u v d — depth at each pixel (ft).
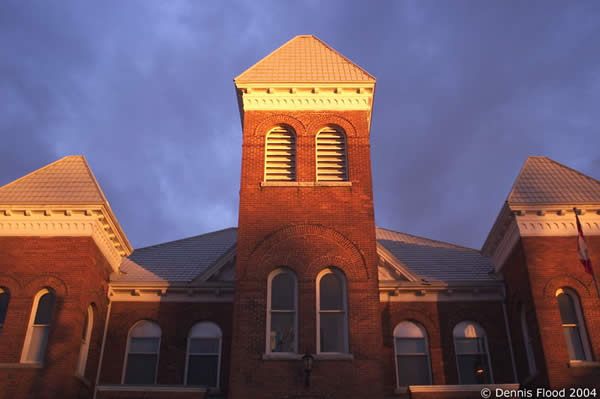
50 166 79.41
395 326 79.00
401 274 81.15
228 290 79.36
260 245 69.00
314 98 79.36
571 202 71.41
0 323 68.03
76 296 68.13
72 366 65.41
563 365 64.54
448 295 80.33
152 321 78.84
